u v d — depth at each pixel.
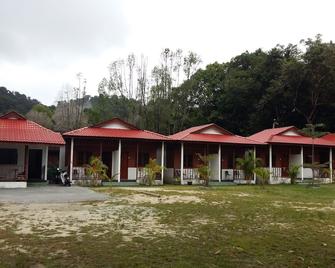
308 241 9.41
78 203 15.89
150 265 7.10
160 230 10.44
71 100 69.94
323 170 34.97
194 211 13.98
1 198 17.27
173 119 54.72
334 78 42.28
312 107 44.91
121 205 15.34
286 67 44.03
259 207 15.55
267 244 8.99
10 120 28.50
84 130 29.17
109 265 7.09
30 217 12.16
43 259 7.42
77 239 9.16
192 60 55.31
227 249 8.41
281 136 35.19
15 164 27.80
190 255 7.83
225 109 53.09
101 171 27.09
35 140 25.50
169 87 54.75
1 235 9.50
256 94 50.28
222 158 34.25
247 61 56.09
